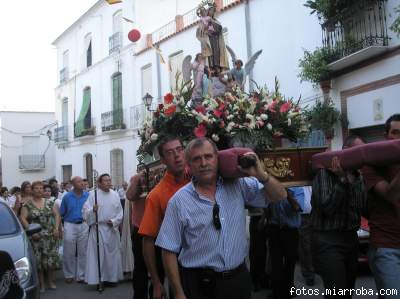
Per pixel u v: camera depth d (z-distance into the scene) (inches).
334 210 154.3
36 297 205.8
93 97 953.5
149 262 152.1
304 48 452.8
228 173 123.3
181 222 123.3
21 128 1299.2
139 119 780.6
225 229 122.3
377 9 370.6
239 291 122.2
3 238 224.7
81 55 1003.3
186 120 202.4
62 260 352.8
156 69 741.9
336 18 398.3
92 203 322.7
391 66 360.8
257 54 399.2
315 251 161.0
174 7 802.8
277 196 123.0
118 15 859.4
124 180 835.4
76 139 1016.9
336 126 418.6
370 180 142.6
